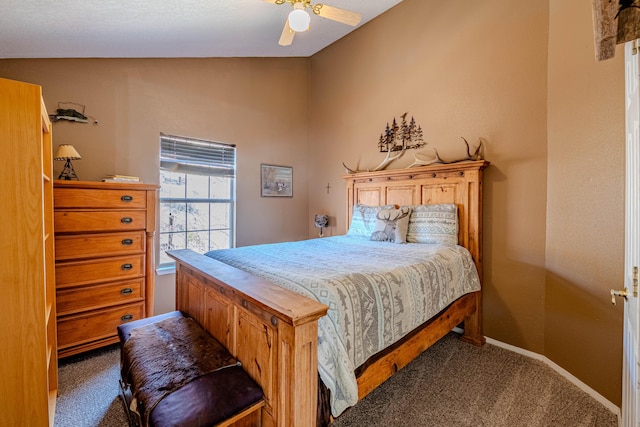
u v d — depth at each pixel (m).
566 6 2.17
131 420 1.46
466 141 2.83
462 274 2.41
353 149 3.97
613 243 1.82
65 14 1.95
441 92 3.05
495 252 2.67
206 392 1.21
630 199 1.25
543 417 1.73
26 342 1.28
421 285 1.90
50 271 1.83
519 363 2.34
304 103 4.51
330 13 2.26
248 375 1.39
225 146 3.71
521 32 2.49
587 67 2.01
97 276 2.36
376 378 1.58
